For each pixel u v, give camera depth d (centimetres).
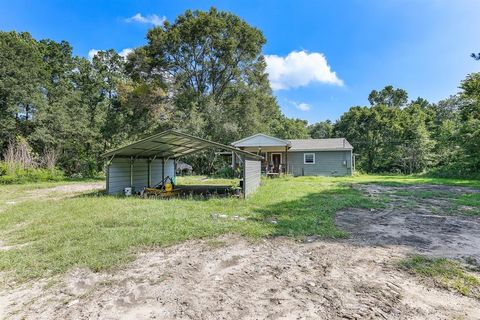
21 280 301
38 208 709
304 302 247
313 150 2120
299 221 547
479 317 222
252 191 1042
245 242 425
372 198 877
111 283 290
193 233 461
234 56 2827
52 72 2620
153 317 227
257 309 237
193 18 2780
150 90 2514
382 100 3953
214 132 2523
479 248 395
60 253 368
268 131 3078
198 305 244
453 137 2008
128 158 1128
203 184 1508
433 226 525
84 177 2166
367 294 261
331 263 341
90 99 2664
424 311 230
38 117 2042
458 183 1391
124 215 597
